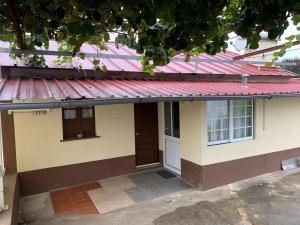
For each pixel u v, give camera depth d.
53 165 7.59
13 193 5.45
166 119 9.04
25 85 5.60
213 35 2.44
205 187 7.42
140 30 2.91
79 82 6.48
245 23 2.36
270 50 8.40
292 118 9.42
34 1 2.40
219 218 5.94
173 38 2.44
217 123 7.72
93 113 8.20
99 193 7.36
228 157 7.82
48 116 7.43
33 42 3.98
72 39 2.91
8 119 6.92
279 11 2.11
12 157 6.98
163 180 8.20
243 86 7.73
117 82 6.89
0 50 5.35
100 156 8.27
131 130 8.73
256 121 8.42
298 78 11.00
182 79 8.26
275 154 9.01
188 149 7.82
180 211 6.26
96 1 2.11
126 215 6.14
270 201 6.76
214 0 2.13
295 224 5.65
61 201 6.92
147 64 4.25
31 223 5.86
